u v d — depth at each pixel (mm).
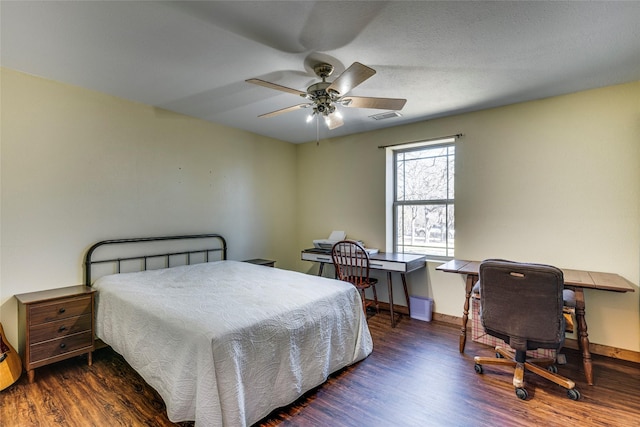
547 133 2904
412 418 1833
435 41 1957
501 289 2066
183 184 3459
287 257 4770
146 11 1655
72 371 2373
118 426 1747
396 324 3400
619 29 1815
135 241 3037
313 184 4711
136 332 2037
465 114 3348
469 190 3324
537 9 1647
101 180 2826
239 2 1585
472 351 2717
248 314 1845
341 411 1901
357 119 3568
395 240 4070
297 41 1958
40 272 2492
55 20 1729
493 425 1766
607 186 2648
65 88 2609
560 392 2088
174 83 2607
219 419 1527
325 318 2207
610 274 2533
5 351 2135
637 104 2541
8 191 2346
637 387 2148
